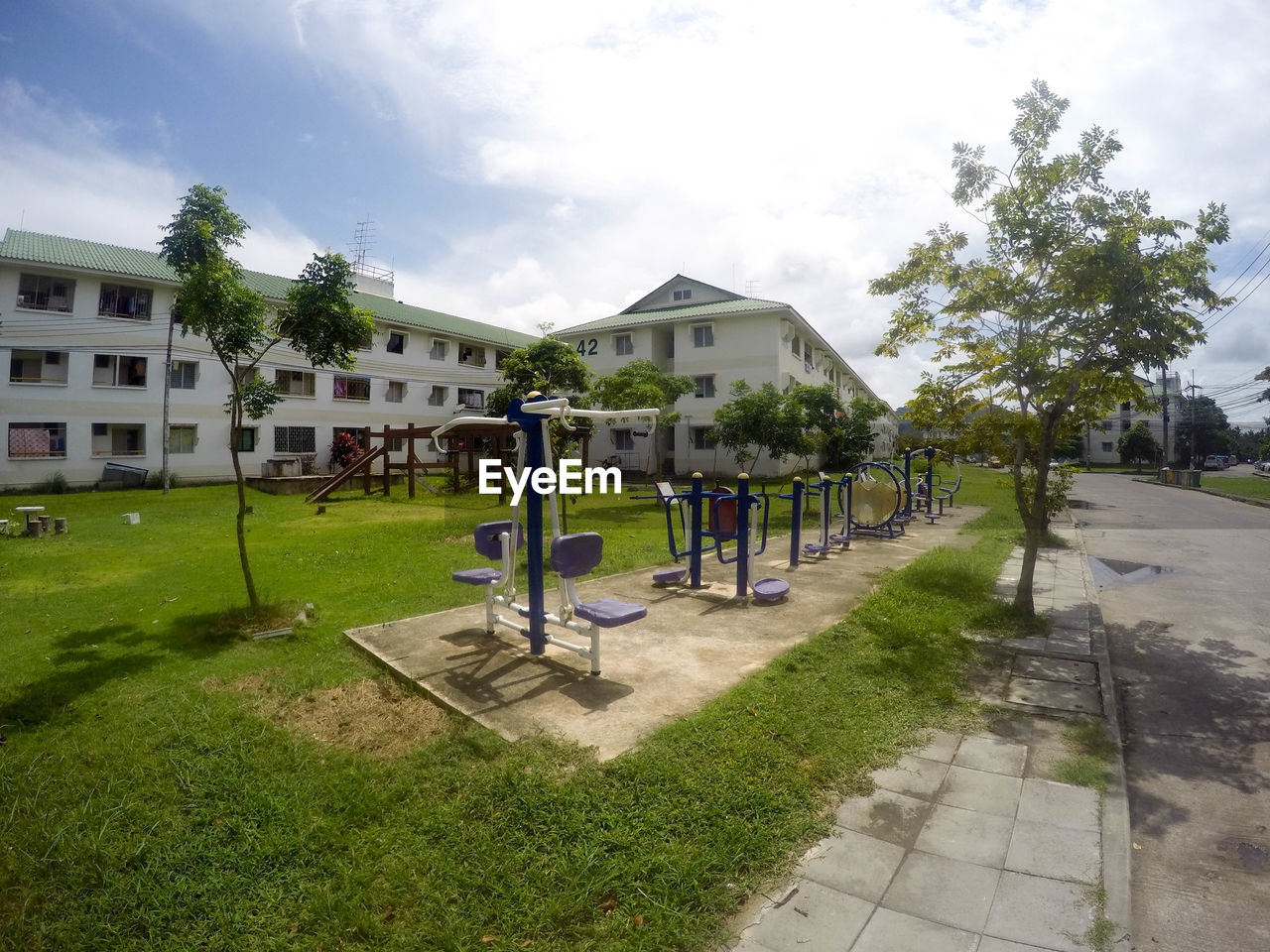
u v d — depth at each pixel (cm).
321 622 627
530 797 309
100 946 237
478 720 397
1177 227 558
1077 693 462
